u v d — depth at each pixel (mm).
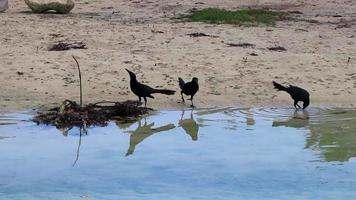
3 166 9172
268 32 21484
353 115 12906
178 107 13516
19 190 8117
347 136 11070
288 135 11125
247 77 15836
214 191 8023
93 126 11766
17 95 14023
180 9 26625
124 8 26812
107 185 8289
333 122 12242
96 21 22859
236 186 8242
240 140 10766
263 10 26359
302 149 10156
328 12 27000
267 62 17188
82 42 18828
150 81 15242
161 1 28625
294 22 23969
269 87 15180
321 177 8625
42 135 11047
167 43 19047
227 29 21719
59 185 8297
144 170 8961
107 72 15805
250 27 22312
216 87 15016
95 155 9773
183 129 11562
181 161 9438
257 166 9188
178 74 15844
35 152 9945
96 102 13445
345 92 15008
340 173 8844
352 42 20250
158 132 11344
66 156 9703
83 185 8305
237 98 14297
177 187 8188
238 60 17250
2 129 11398
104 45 18562
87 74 15617
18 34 19797
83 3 27812
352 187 8234
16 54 17188
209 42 19344
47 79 15188
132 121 12250
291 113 13078
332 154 9906
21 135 11023
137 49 18141
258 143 10555
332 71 16625
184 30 21250
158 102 13836
